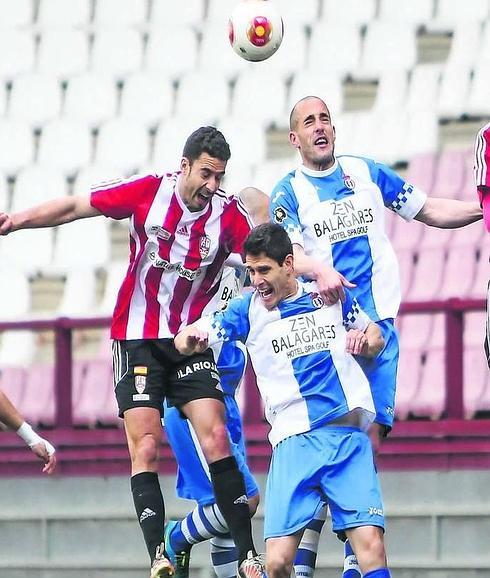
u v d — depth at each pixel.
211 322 20.59
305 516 20.14
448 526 29.16
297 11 48.69
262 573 20.88
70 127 48.16
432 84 44.59
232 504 21.33
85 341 41.53
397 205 22.69
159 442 21.59
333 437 20.20
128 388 21.75
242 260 21.94
